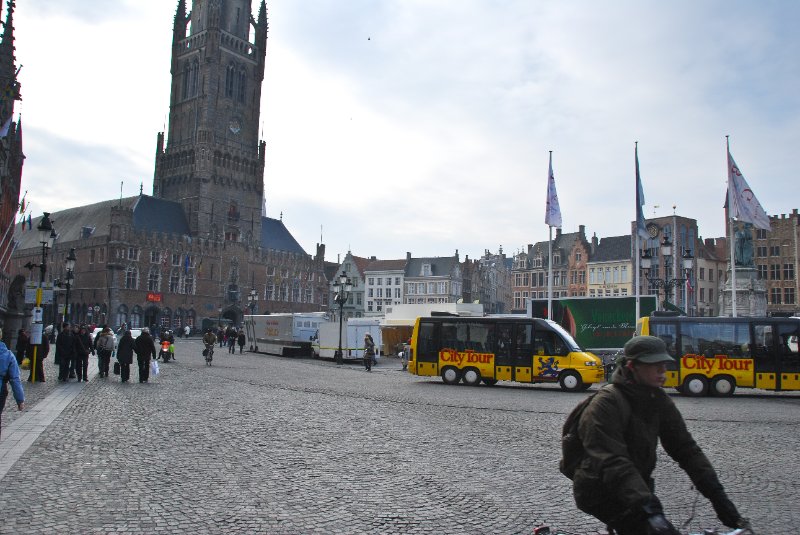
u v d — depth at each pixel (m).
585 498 4.25
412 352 31.75
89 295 93.00
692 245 94.19
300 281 120.25
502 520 8.33
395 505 8.95
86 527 7.72
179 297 98.38
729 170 38.91
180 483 9.93
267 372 35.09
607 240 103.56
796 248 87.38
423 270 120.00
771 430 16.78
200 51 109.38
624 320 39.88
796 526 8.24
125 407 18.44
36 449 12.23
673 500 9.52
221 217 107.31
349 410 19.25
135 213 97.62
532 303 41.97
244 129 113.12
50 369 30.83
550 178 42.12
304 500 9.11
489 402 22.75
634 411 4.39
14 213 53.75
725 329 28.06
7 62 44.66
